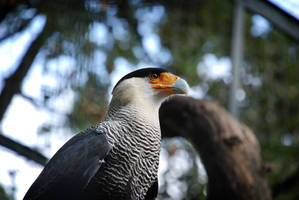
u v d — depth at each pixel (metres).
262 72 11.16
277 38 11.55
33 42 8.97
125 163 6.27
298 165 10.16
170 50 11.46
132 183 6.32
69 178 6.02
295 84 11.27
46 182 6.13
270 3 9.55
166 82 6.79
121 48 10.96
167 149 10.99
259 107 10.87
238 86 9.55
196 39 11.31
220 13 11.22
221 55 11.39
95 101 7.68
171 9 11.26
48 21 7.35
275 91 11.05
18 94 9.28
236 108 9.61
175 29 11.34
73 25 7.26
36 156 8.16
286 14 9.50
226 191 8.83
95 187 6.14
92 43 7.21
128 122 6.45
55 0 7.47
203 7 11.20
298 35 9.45
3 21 9.21
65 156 6.21
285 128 10.85
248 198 8.71
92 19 7.37
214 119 9.23
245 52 11.27
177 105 9.48
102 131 6.38
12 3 8.92
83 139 6.39
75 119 7.20
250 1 9.66
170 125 9.79
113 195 6.22
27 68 9.20
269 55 11.36
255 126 10.77
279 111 10.95
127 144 6.33
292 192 10.58
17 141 8.08
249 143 9.13
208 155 9.05
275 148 10.61
